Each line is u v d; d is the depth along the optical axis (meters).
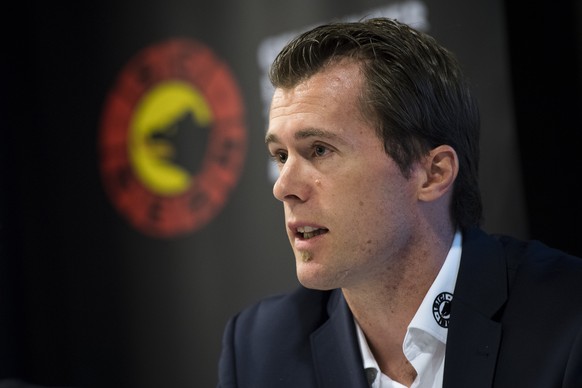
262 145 6.79
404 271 2.92
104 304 7.75
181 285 7.29
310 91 2.80
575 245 5.57
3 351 8.28
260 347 3.27
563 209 5.59
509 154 5.45
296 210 2.80
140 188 7.51
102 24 7.74
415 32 3.05
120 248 7.65
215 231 7.07
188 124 7.23
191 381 7.28
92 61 7.80
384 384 2.99
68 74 7.94
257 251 6.82
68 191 7.95
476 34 5.57
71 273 7.95
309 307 3.33
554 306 2.82
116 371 7.70
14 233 8.28
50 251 8.07
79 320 7.91
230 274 6.99
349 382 2.97
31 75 8.14
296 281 6.61
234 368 3.28
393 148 2.82
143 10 7.50
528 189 5.57
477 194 3.18
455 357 2.82
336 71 2.83
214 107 7.07
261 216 6.80
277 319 3.34
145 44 7.49
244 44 6.90
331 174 2.77
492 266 3.01
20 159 8.21
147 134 7.46
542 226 5.57
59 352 8.05
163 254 7.39
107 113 7.71
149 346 7.51
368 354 3.02
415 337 2.93
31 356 8.23
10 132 8.26
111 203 7.70
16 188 8.24
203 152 7.14
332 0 6.39
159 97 7.41
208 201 7.11
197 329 7.22
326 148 2.78
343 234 2.77
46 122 8.06
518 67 5.61
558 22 5.62
